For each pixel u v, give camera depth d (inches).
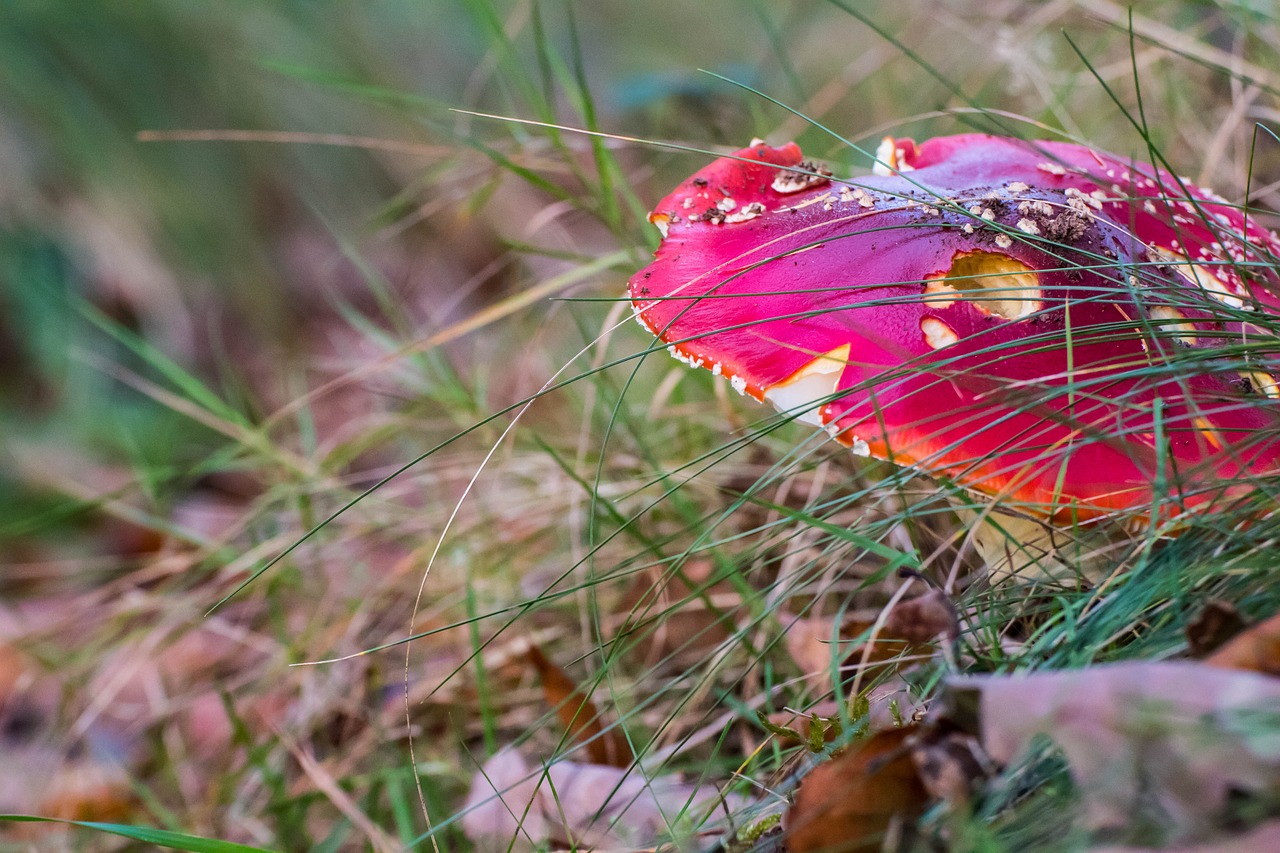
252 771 29.4
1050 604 24.7
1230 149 31.1
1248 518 24.0
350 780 28.4
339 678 29.8
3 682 34.0
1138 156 31.3
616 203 30.3
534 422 34.0
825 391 25.3
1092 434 23.8
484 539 30.6
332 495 32.2
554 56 31.9
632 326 33.6
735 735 27.0
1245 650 22.4
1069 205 25.9
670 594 28.9
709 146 34.8
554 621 29.9
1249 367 24.5
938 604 24.4
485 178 33.7
